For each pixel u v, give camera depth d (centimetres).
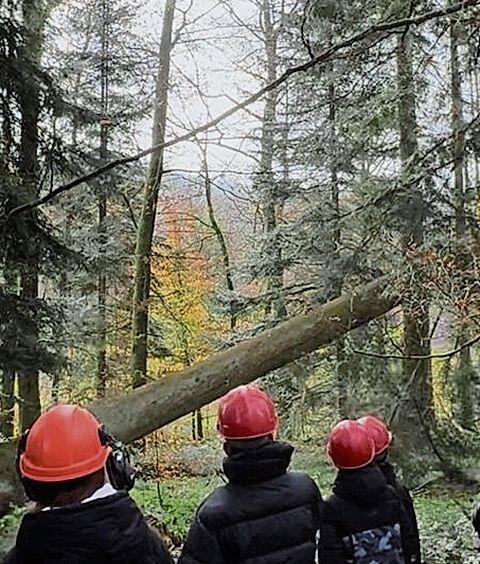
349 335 1061
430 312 819
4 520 614
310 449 1328
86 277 1627
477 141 717
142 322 1580
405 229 748
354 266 965
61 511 210
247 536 300
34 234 867
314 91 1028
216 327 2062
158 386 651
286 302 1377
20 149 944
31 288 984
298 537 306
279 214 1625
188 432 2097
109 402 635
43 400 1953
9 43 912
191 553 304
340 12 808
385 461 409
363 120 1045
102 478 225
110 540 210
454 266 664
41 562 208
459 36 677
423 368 1019
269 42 1538
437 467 988
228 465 309
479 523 367
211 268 2097
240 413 310
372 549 377
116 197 1631
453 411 1050
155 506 934
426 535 792
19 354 891
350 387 1078
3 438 1330
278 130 1022
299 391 1295
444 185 743
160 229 2105
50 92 962
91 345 1636
